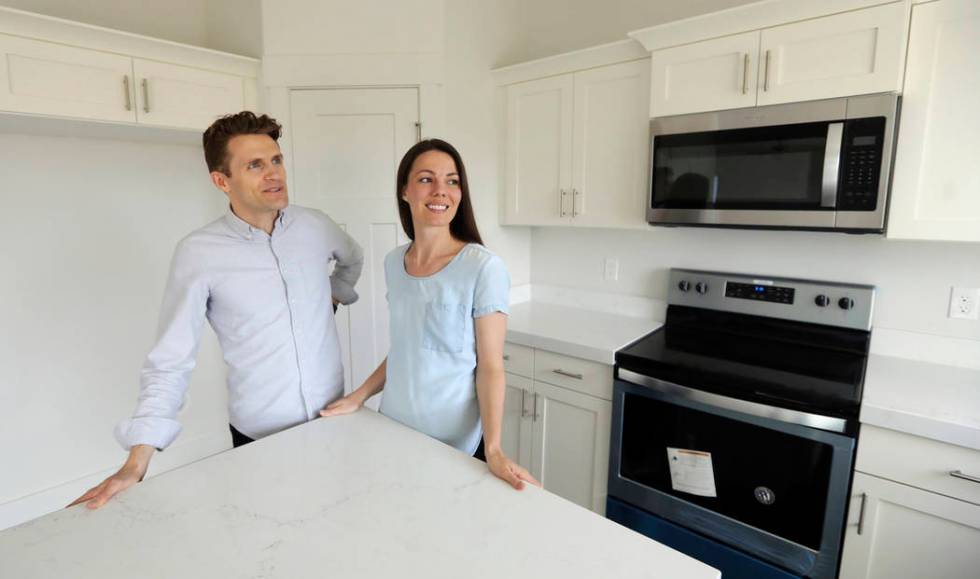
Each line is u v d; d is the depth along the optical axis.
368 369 2.55
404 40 2.28
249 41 2.32
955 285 1.76
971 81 1.43
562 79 2.30
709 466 1.75
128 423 1.13
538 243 2.87
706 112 1.86
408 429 1.24
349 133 2.35
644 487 1.92
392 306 1.38
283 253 1.39
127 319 2.44
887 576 1.47
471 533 0.85
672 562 0.78
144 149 2.41
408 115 2.35
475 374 1.29
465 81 2.42
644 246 2.47
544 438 2.24
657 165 2.01
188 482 1.00
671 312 2.35
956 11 1.42
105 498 0.94
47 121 1.83
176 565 0.77
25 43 1.69
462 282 1.23
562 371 2.12
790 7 1.64
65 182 2.21
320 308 1.47
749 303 2.14
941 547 1.39
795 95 1.67
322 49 2.28
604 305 2.63
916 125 1.52
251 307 1.35
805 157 1.68
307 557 0.79
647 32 1.91
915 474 1.40
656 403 1.86
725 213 1.87
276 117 2.30
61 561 0.77
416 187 1.27
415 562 0.78
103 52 1.86
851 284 1.94
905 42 1.49
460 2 2.36
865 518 1.48
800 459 1.56
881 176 1.56
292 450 1.13
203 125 2.16
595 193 2.27
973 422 1.32
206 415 2.77
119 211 2.37
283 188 1.32
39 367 2.23
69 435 2.34
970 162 1.45
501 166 2.61
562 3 2.57
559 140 2.36
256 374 1.38
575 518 0.89
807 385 1.61
